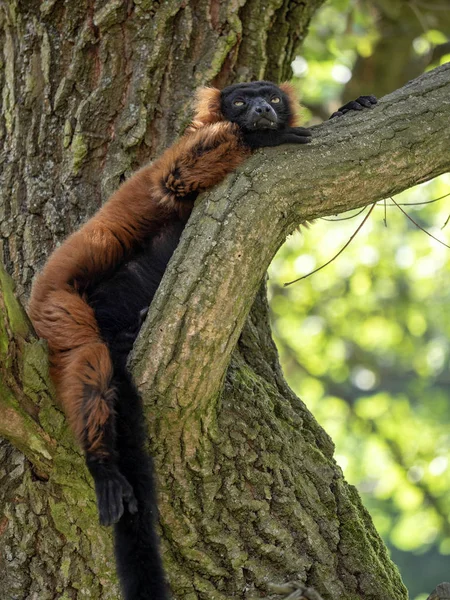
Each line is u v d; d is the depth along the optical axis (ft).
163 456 28.07
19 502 28.30
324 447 33.65
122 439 26.53
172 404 26.99
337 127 29.40
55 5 37.11
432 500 67.56
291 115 37.11
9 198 35.45
